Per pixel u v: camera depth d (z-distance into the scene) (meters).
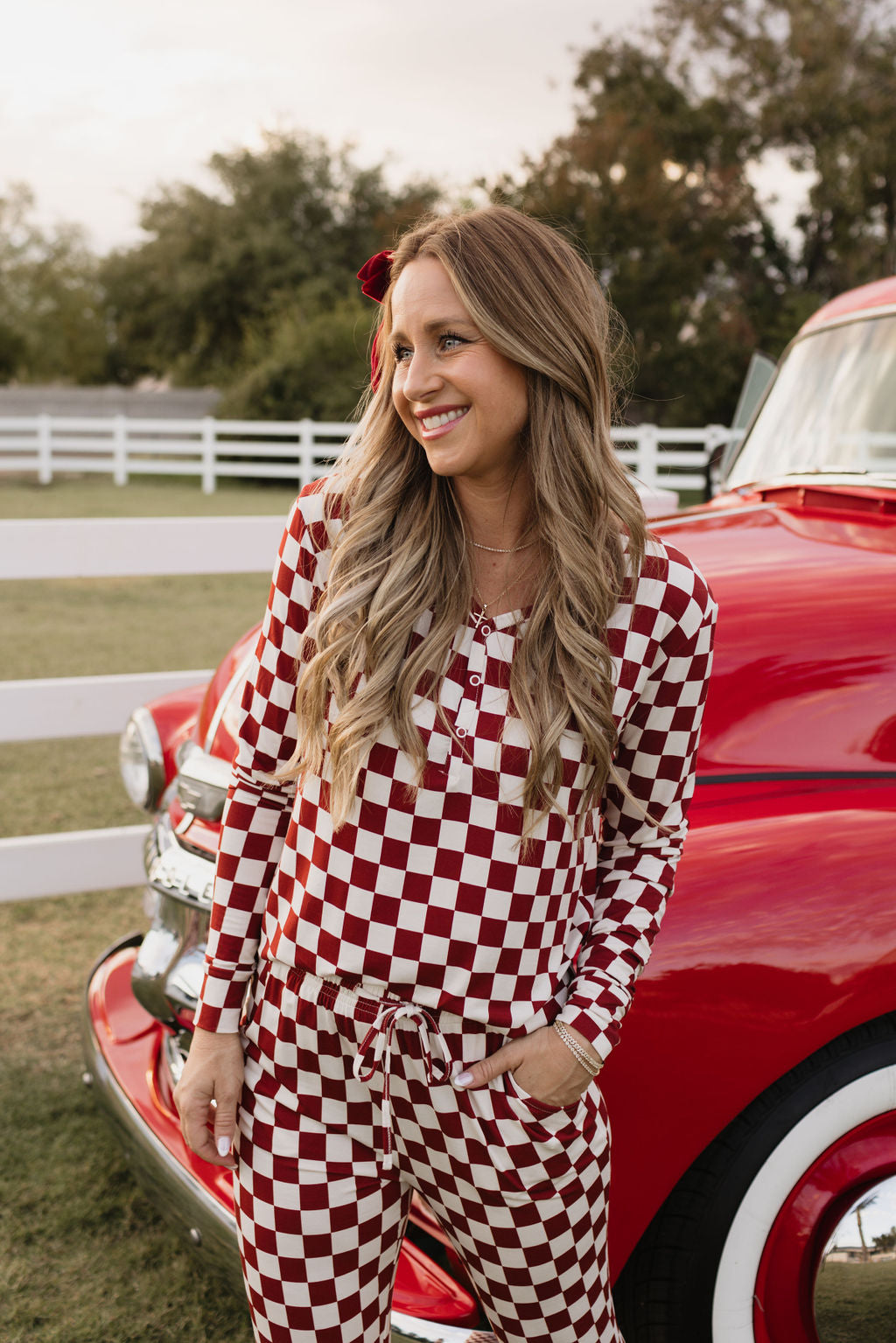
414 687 1.15
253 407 24.64
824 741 1.82
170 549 3.80
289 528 1.28
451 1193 1.24
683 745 1.30
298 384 24.48
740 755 1.81
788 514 2.48
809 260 33.94
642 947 1.29
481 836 1.16
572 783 1.20
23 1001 3.35
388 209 38.59
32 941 3.77
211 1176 1.83
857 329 2.79
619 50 33.78
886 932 1.57
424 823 1.16
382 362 1.29
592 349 1.18
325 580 1.24
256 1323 1.29
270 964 1.27
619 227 31.42
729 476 3.01
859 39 32.12
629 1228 1.58
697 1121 1.56
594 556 1.17
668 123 32.47
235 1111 1.29
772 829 1.66
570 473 1.18
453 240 1.15
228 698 2.05
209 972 1.30
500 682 1.18
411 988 1.18
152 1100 2.03
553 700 1.17
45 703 3.56
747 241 33.66
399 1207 1.29
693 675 1.27
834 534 2.27
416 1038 1.18
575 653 1.16
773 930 1.56
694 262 31.94
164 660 7.65
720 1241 1.61
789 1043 1.55
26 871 3.44
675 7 33.00
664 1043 1.54
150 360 41.41
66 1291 2.24
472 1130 1.20
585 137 32.16
